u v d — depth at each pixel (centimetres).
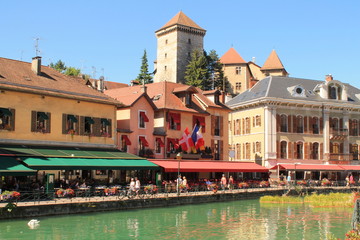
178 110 5700
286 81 7419
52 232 2833
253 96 7225
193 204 4403
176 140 5672
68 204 3394
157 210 3912
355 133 7481
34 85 4238
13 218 3086
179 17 12144
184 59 12006
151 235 2897
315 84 7700
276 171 6688
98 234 2855
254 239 2847
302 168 6344
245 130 7244
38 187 3800
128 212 3697
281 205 4622
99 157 4222
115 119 4891
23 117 4081
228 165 5572
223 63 11512
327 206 4550
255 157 6988
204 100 6241
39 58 4538
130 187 4131
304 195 5584
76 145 4472
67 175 4300
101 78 5444
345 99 7431
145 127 5369
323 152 7169
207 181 5266
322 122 7225
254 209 4266
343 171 7094
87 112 4612
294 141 6962
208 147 6038
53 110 4319
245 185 5497
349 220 3638
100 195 3994
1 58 4406
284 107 6956
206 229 3150
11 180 3856
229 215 3825
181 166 4934
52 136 4288
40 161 3650
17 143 4009
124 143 5122
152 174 5169
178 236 2892
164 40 12300
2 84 3934
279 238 2886
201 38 12419
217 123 6262
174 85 6250
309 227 3294
